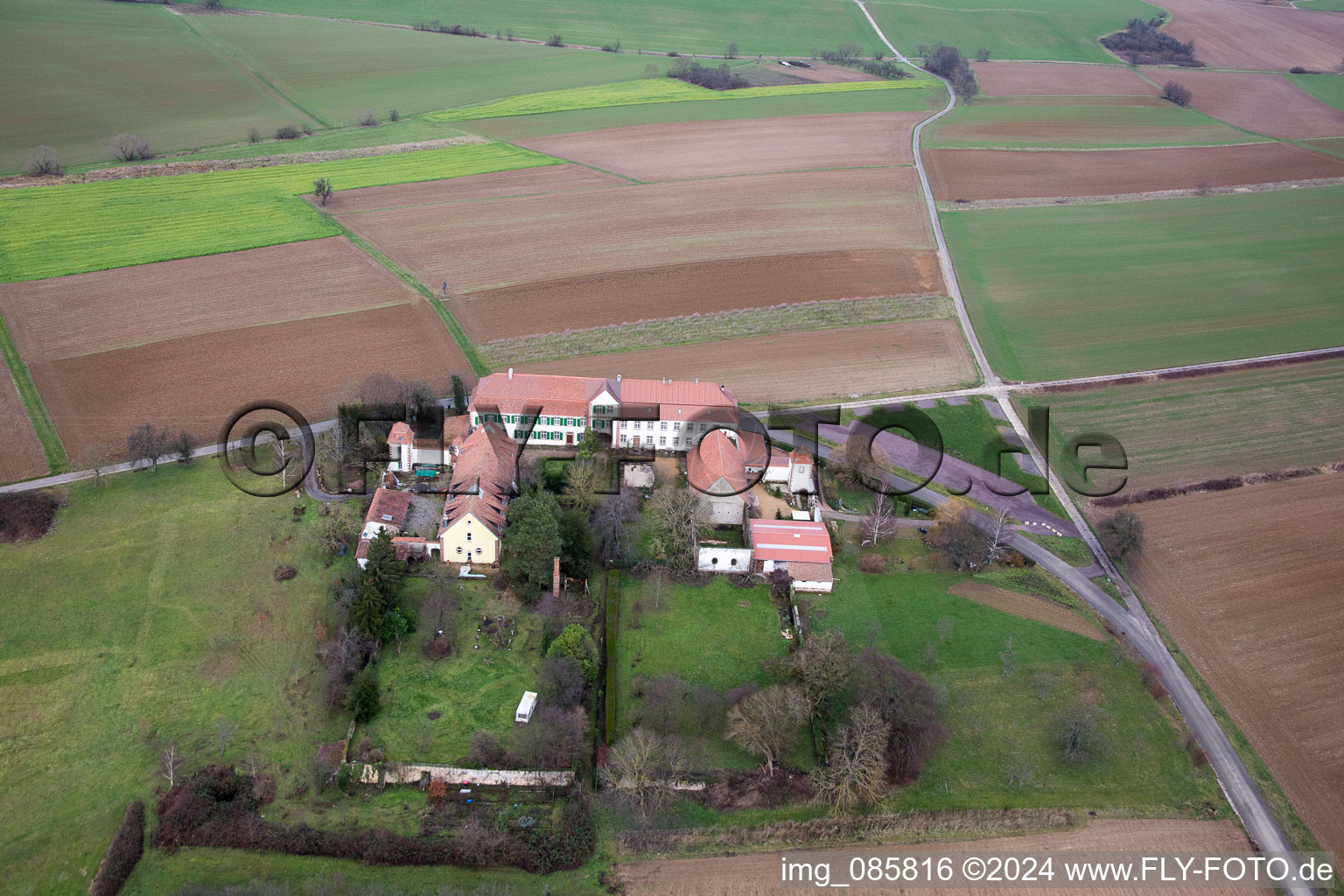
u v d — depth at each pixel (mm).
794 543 113375
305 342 158750
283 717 90000
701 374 156500
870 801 86250
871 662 94688
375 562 98812
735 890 78750
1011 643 105000
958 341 176125
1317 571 117938
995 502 129750
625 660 99812
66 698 90250
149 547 110438
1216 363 173500
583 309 177250
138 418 135250
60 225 199375
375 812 82562
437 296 178500
